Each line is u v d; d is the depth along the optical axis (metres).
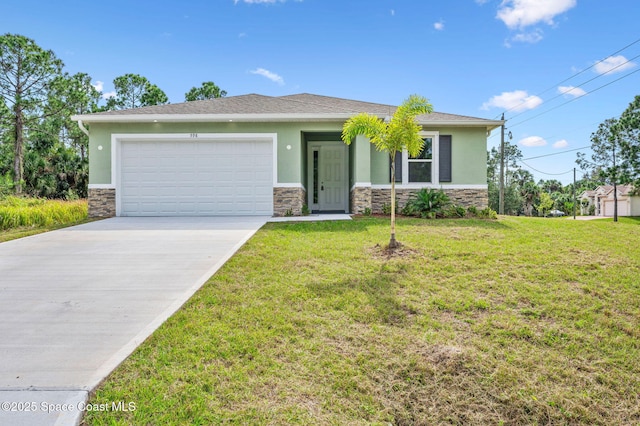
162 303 4.32
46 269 5.70
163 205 11.99
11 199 14.14
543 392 2.98
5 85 21.48
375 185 12.70
